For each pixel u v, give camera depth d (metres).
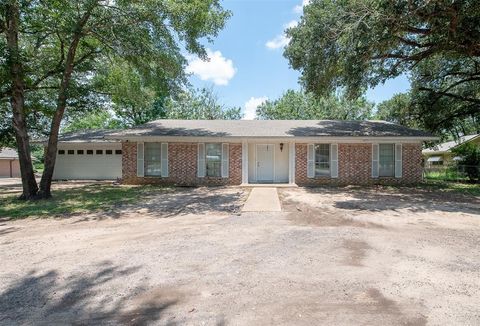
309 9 13.07
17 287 3.97
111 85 15.69
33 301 3.59
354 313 3.19
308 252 5.18
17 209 9.69
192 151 16.09
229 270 4.43
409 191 13.45
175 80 14.23
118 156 20.70
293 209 9.22
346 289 3.77
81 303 3.51
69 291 3.83
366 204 10.01
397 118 21.70
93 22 11.91
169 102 38.91
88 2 10.66
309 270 4.39
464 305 3.35
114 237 6.34
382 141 15.59
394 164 15.86
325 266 4.54
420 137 15.01
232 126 17.94
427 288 3.78
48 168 12.23
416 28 11.80
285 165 16.89
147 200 11.17
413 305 3.36
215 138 15.47
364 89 15.01
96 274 4.36
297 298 3.54
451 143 31.08
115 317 3.19
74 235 6.55
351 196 11.91
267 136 15.27
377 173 15.79
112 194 12.85
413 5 10.30
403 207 9.44
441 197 11.62
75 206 10.08
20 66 11.40
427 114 20.50
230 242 5.82
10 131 18.16
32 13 11.01
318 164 15.97
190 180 16.09
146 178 16.31
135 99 16.86
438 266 4.51
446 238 6.01
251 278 4.14
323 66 13.31
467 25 10.80
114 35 11.66
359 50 12.11
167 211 9.12
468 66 17.98
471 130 34.84
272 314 3.19
